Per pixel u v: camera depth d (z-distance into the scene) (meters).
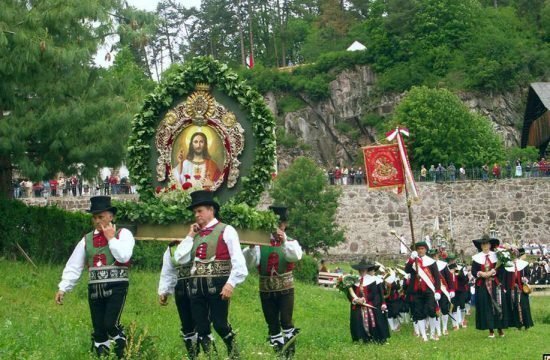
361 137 89.56
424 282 19.20
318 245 52.31
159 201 12.63
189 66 13.05
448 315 21.44
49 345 12.19
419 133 71.31
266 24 110.75
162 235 12.48
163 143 13.08
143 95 24.69
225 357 11.00
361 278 18.41
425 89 72.50
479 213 58.81
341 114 90.38
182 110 13.05
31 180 24.27
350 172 64.62
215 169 12.96
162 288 11.70
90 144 23.48
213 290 10.85
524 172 60.00
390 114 89.25
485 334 20.02
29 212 22.52
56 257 23.12
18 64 21.92
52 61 22.72
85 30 24.28
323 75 91.50
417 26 92.50
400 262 55.25
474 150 71.19
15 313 16.00
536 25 101.50
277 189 52.84
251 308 21.94
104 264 11.03
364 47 97.69
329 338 17.94
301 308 23.84
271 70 92.25
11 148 22.84
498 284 19.05
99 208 11.04
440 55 90.25
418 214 58.62
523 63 87.88
